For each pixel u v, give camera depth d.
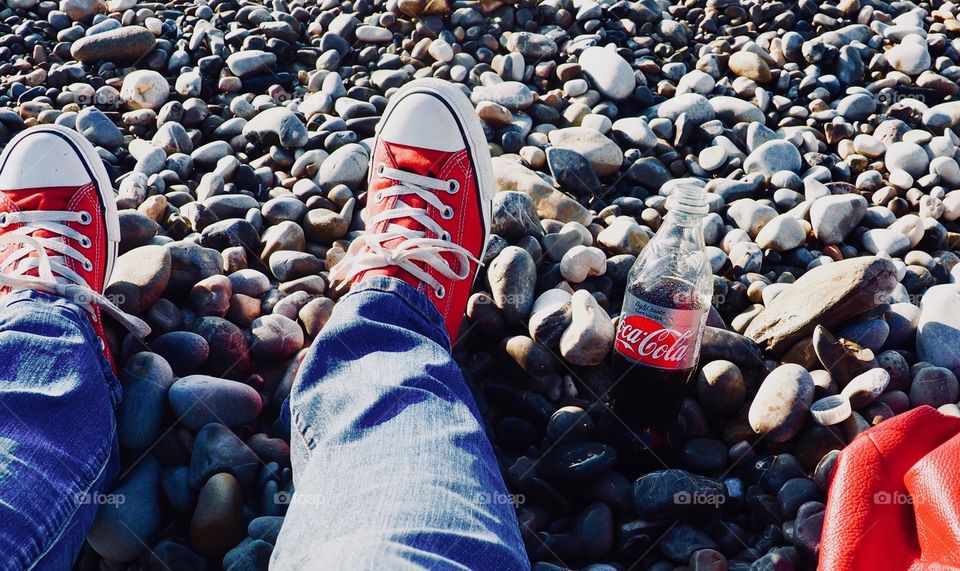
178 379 0.89
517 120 1.25
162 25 1.39
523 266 0.98
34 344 0.84
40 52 1.34
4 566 0.71
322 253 1.07
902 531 0.73
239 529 0.83
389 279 0.88
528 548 0.83
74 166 1.01
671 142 1.26
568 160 1.16
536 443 0.92
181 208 1.09
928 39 1.42
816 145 1.25
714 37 1.44
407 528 0.67
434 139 1.02
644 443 0.88
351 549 0.66
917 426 0.77
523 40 1.35
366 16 1.42
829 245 1.10
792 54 1.38
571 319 0.95
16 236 0.95
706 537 0.83
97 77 1.31
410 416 0.75
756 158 1.20
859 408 0.90
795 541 0.81
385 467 0.72
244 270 1.01
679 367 0.84
